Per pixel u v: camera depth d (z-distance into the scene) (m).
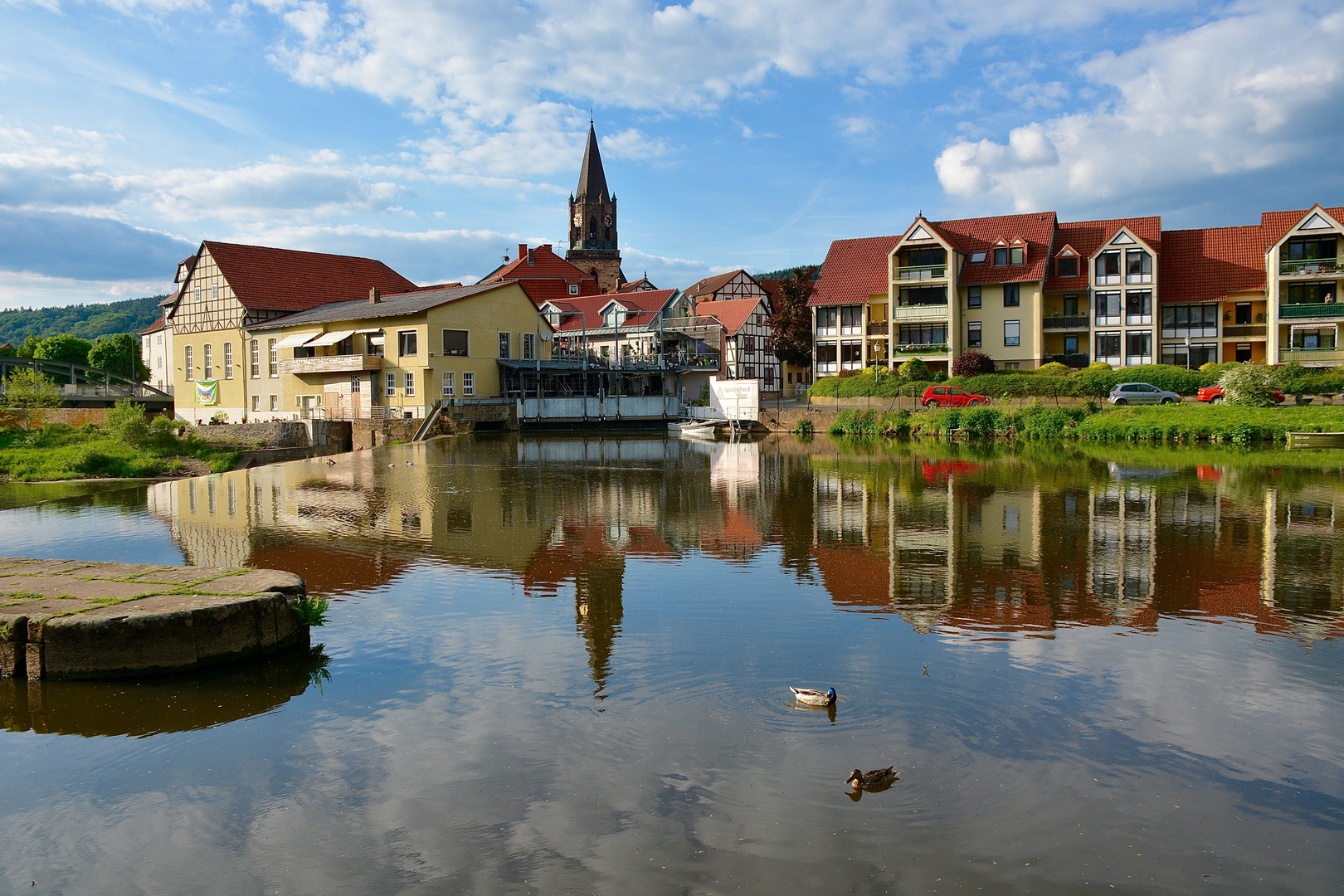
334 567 16.02
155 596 10.84
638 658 10.58
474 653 10.85
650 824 6.78
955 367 60.72
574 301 84.25
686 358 70.00
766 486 27.73
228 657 10.43
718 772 7.60
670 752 8.02
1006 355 61.91
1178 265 60.78
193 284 73.69
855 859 6.29
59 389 57.31
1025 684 9.63
